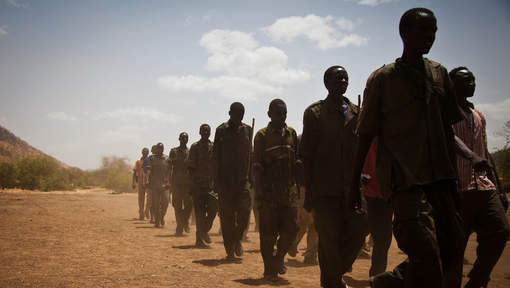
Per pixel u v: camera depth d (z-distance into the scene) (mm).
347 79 4305
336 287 4047
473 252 7066
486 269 4059
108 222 13266
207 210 8422
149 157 12617
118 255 7074
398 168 2672
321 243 4121
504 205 4418
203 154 8359
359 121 2891
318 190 4168
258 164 5461
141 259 6727
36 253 7094
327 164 4188
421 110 2699
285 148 5469
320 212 4148
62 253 7148
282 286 4977
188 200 10281
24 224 11539
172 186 10445
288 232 5406
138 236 9836
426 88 2713
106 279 5227
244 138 6699
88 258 6715
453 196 2730
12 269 5770
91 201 25766
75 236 9438
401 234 2625
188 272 5742
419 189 2596
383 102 2803
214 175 6723
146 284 5004
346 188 4105
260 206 5391
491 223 4055
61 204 21422
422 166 2621
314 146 4281
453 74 4395
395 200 2674
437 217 2645
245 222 6684
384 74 2801
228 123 6754
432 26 2740
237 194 6703
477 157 3604
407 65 2777
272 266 5316
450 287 2852
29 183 42125
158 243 8703
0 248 7535
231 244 6801
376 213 4887
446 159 2674
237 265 6328
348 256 4137
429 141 2664
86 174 67875
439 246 2668
